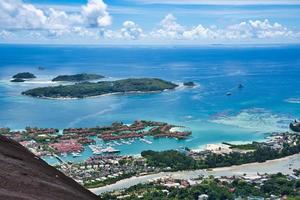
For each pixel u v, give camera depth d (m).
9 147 16.66
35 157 17.05
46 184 13.31
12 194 11.48
